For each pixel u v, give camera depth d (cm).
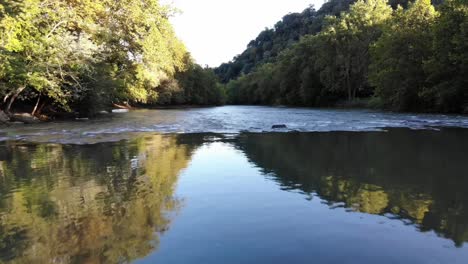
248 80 11262
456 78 2814
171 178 706
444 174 714
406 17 3438
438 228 435
